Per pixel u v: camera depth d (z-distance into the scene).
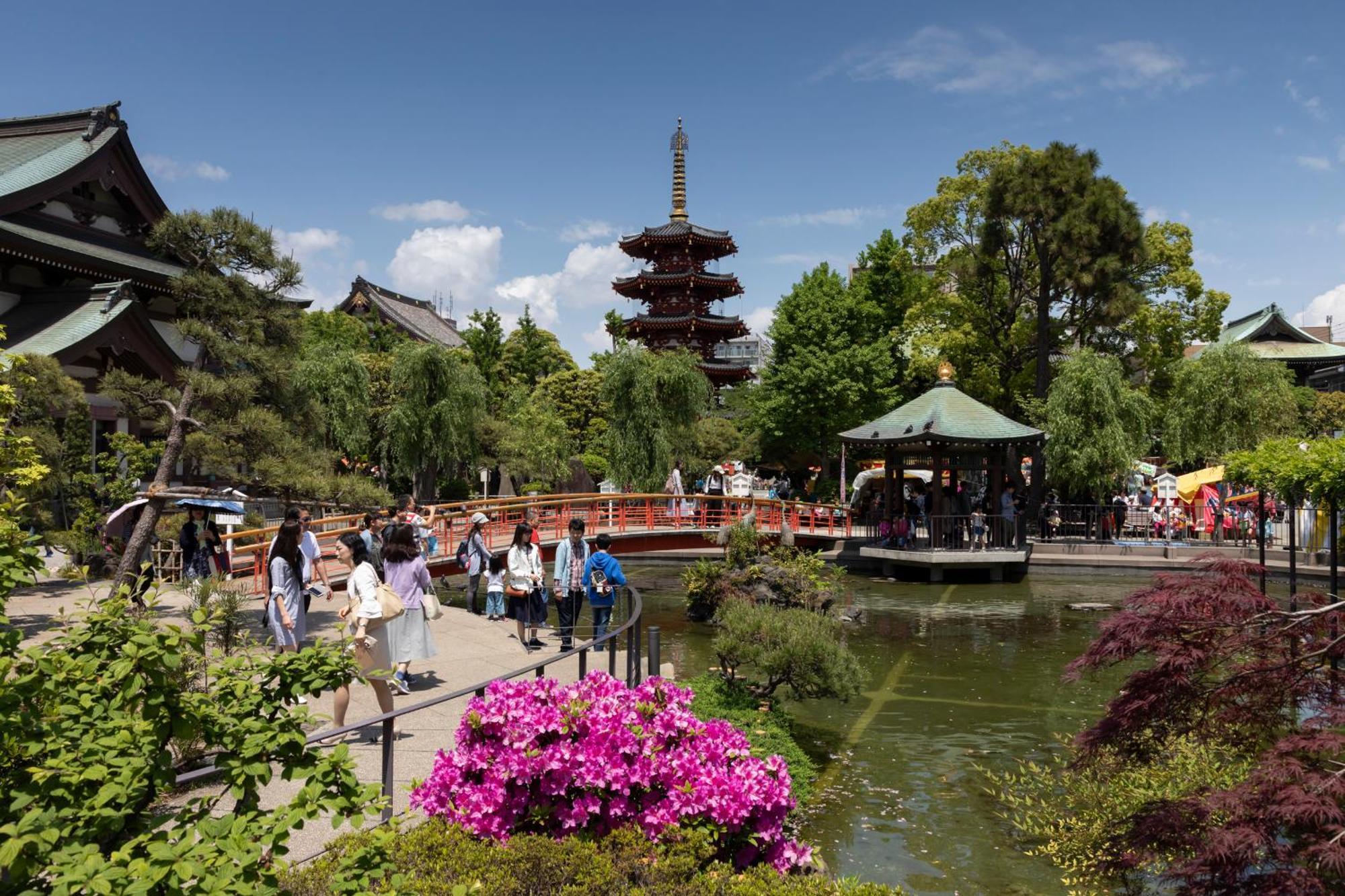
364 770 7.01
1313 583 22.67
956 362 41.00
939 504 28.73
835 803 9.23
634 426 37.69
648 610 21.97
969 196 41.16
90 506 15.85
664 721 5.50
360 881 3.28
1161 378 40.28
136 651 3.32
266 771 3.37
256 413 13.63
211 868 2.80
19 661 3.51
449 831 4.87
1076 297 38.19
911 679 14.89
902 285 53.44
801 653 10.93
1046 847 7.99
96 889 2.45
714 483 40.69
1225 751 7.18
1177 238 39.78
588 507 27.89
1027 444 29.42
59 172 23.20
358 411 33.12
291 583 9.20
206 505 14.08
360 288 73.38
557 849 4.71
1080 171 34.53
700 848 4.87
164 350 21.91
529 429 44.00
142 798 3.19
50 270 23.38
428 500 35.31
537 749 5.11
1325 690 6.01
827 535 31.59
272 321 14.70
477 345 52.66
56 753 3.21
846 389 47.56
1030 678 14.98
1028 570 29.00
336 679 3.88
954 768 10.35
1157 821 6.07
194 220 14.06
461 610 16.11
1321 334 74.50
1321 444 9.64
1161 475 31.14
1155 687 6.29
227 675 3.84
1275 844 5.32
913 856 7.94
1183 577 6.62
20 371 12.59
